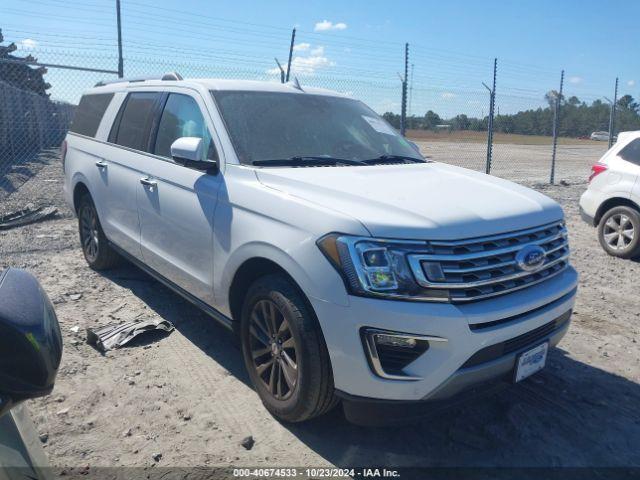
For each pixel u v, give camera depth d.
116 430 3.24
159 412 3.43
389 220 2.82
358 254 2.75
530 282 3.10
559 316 3.28
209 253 3.73
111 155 5.14
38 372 1.29
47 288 5.42
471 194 3.34
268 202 3.26
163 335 4.50
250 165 3.66
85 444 3.11
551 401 3.71
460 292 2.78
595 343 4.68
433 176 3.74
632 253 7.35
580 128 30.00
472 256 2.83
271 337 3.28
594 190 7.81
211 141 3.91
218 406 3.51
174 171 4.15
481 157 21.98
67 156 6.18
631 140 7.60
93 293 5.35
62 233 7.68
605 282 6.41
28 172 14.29
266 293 3.19
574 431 3.39
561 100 14.52
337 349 2.80
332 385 2.97
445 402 2.84
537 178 16.94
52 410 3.40
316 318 2.95
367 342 2.72
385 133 4.71
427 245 2.76
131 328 4.47
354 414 2.92
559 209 3.55
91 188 5.50
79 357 4.07
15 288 1.38
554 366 4.23
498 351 2.89
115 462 2.97
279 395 3.26
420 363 2.71
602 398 3.79
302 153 3.95
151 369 3.95
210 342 4.40
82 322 4.67
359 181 3.38
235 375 3.90
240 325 3.61
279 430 3.28
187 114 4.29
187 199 3.95
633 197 7.30
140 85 5.16
